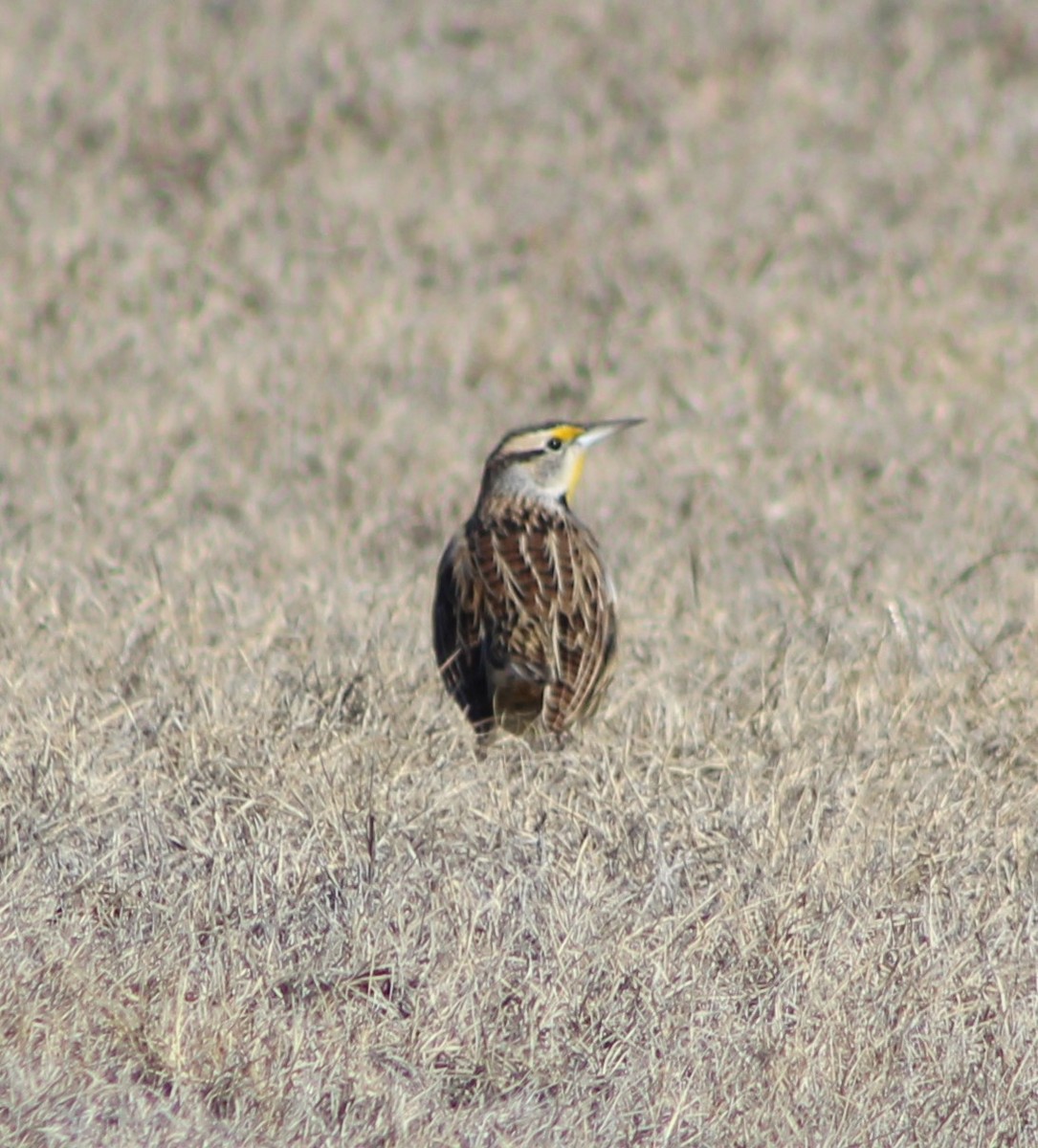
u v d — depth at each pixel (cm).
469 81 3192
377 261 2527
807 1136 783
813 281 2438
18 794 999
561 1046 833
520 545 1192
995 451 1841
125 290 2364
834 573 1489
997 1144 793
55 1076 771
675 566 1519
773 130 3044
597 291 2431
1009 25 3397
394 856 970
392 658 1243
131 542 1543
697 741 1127
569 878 947
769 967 891
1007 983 875
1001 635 1304
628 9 3484
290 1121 764
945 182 2830
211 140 2931
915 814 1037
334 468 1817
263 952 877
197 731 1088
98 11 3425
